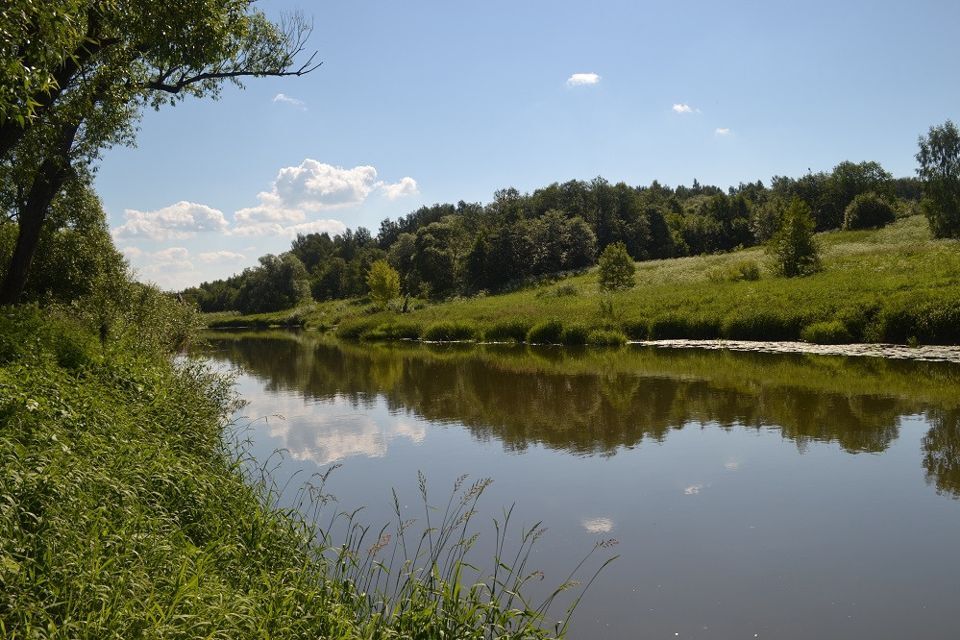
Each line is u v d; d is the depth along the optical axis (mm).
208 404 11477
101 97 12477
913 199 121438
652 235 89125
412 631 4766
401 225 146000
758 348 25453
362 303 80250
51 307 18047
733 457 11328
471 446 12719
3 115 7566
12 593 3852
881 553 7457
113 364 10836
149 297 18797
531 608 6406
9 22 6973
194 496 6500
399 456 12086
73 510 4895
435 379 22547
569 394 18125
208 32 12414
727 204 100438
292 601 4672
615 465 11117
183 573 4441
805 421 13680
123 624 3773
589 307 38406
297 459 11930
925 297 24031
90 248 22500
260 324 80625
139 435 7707
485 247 77812
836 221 90188
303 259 145750
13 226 21172
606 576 7105
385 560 7332
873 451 11328
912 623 6023
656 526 8445
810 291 30578
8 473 4770
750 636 5863
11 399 6422
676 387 18359
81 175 15891
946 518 8344
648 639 5875
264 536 6297
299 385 22031
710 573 7125
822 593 6629
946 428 12578
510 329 36750
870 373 18859
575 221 79812
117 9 10984
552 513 9000
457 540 8062
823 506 8914
